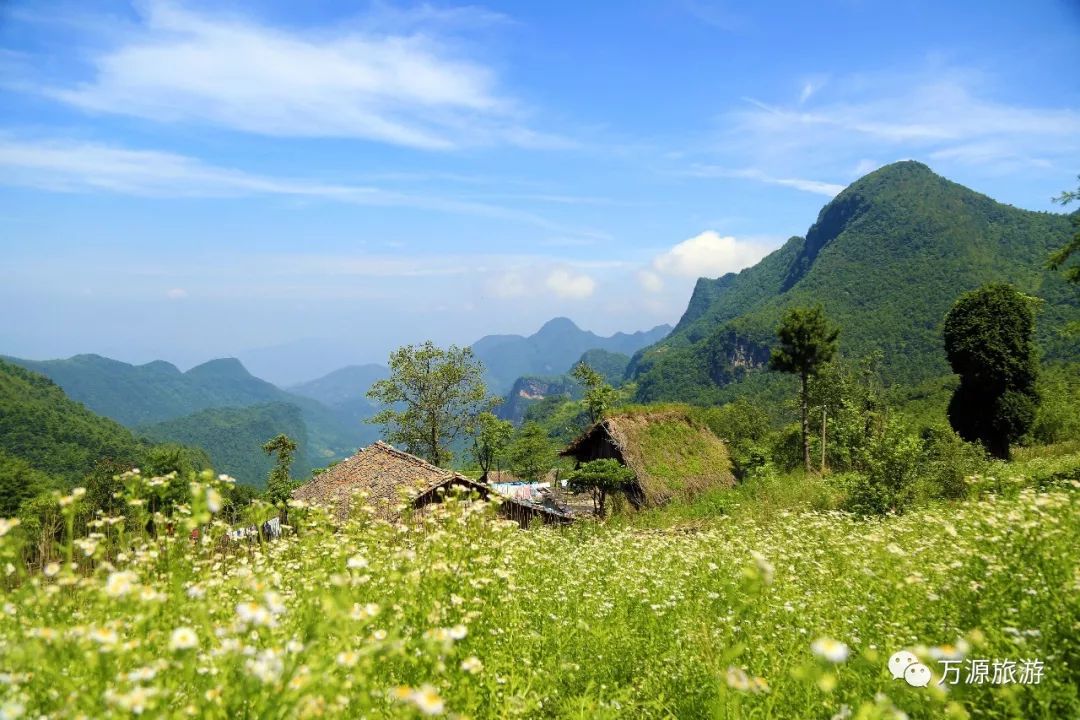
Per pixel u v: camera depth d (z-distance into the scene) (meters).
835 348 35.25
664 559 9.19
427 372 48.28
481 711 3.73
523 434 52.25
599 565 8.70
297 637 3.27
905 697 3.65
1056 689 3.65
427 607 4.31
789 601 5.79
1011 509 6.52
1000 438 29.81
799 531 11.74
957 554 6.36
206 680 3.03
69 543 3.74
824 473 30.98
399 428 48.59
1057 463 20.80
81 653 2.90
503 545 6.61
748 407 50.47
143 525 4.30
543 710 4.14
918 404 66.19
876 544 8.77
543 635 5.18
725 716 3.48
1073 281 19.70
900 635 4.82
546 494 34.84
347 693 3.02
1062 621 4.23
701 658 4.62
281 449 50.62
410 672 3.69
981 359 29.64
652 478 28.39
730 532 13.35
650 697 4.37
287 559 6.34
